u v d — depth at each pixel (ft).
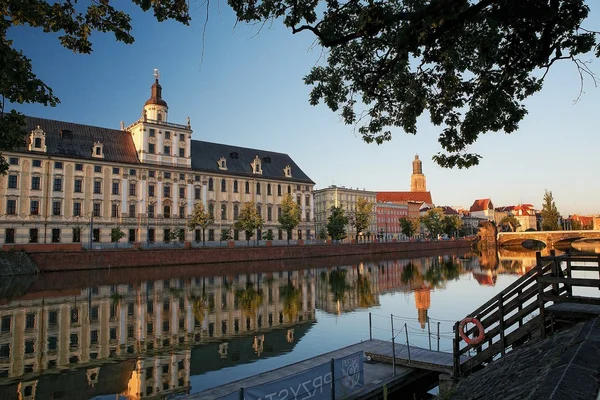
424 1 31.50
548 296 32.60
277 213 312.71
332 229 312.71
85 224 218.79
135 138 251.80
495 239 424.87
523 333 34.76
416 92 36.83
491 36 31.73
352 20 31.76
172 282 148.77
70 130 230.68
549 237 386.73
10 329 79.71
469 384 32.48
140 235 237.66
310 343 71.26
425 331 78.23
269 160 328.90
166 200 251.19
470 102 36.35
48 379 54.19
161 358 63.05
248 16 30.76
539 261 35.04
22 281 143.23
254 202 299.38
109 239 226.58
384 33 32.76
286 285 143.33
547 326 33.17
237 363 60.64
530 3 26.17
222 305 105.91
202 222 244.83
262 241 300.40
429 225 469.16
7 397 48.49
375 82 34.91
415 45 28.27
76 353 65.36
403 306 105.29
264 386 34.06
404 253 333.42
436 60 34.53
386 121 41.06
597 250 330.95
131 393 49.62
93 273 166.50
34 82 33.65
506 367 29.66
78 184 219.82
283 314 95.55
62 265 167.94
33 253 162.09
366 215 347.15
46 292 123.24
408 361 49.39
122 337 74.84
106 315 92.48
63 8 34.71
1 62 28.48
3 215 195.42
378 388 43.24
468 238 448.24
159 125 252.42
